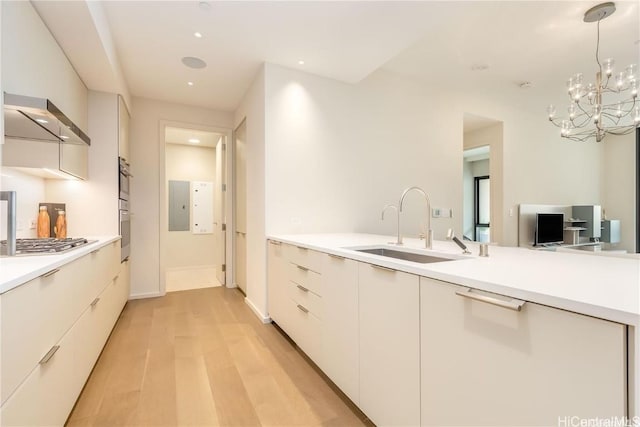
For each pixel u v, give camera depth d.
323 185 3.12
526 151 4.89
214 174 6.03
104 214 2.87
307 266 2.00
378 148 3.52
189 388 1.73
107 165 2.90
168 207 5.65
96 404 1.57
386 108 3.58
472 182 7.42
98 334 2.00
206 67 2.92
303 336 2.05
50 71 1.98
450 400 0.97
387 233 3.58
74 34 2.00
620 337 0.60
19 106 1.35
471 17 2.58
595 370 0.64
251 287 3.24
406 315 1.16
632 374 0.58
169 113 3.82
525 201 4.89
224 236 4.37
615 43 2.99
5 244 1.62
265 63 2.80
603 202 6.20
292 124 2.95
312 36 2.42
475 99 4.32
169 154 5.68
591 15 2.53
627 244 5.96
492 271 1.02
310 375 1.88
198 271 5.56
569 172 5.54
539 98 4.45
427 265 1.14
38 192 2.38
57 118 1.52
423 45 3.04
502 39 2.92
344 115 3.26
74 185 2.75
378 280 1.31
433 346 1.04
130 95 3.55
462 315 0.94
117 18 2.19
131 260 3.60
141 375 1.86
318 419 1.47
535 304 0.75
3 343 0.86
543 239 4.88
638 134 5.87
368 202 3.44
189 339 2.42
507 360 0.81
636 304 0.63
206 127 4.05
